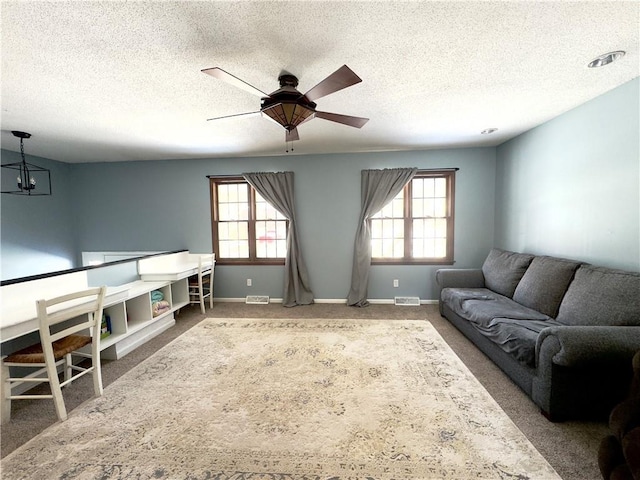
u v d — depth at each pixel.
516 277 3.31
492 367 2.66
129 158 4.86
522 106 2.84
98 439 1.83
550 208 3.26
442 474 1.53
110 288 3.08
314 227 4.82
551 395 1.90
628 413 1.30
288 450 1.71
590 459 1.62
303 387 2.36
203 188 4.98
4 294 2.26
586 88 2.46
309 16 1.52
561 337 1.82
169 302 3.84
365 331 3.55
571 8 1.49
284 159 4.80
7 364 1.99
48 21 1.49
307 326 3.75
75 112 2.77
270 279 4.96
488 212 4.54
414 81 2.29
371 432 1.85
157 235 5.11
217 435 1.85
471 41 1.77
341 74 1.58
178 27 1.58
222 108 2.74
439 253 4.77
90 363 2.86
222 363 2.80
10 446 1.79
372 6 1.45
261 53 1.85
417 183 4.72
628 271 2.27
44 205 4.68
